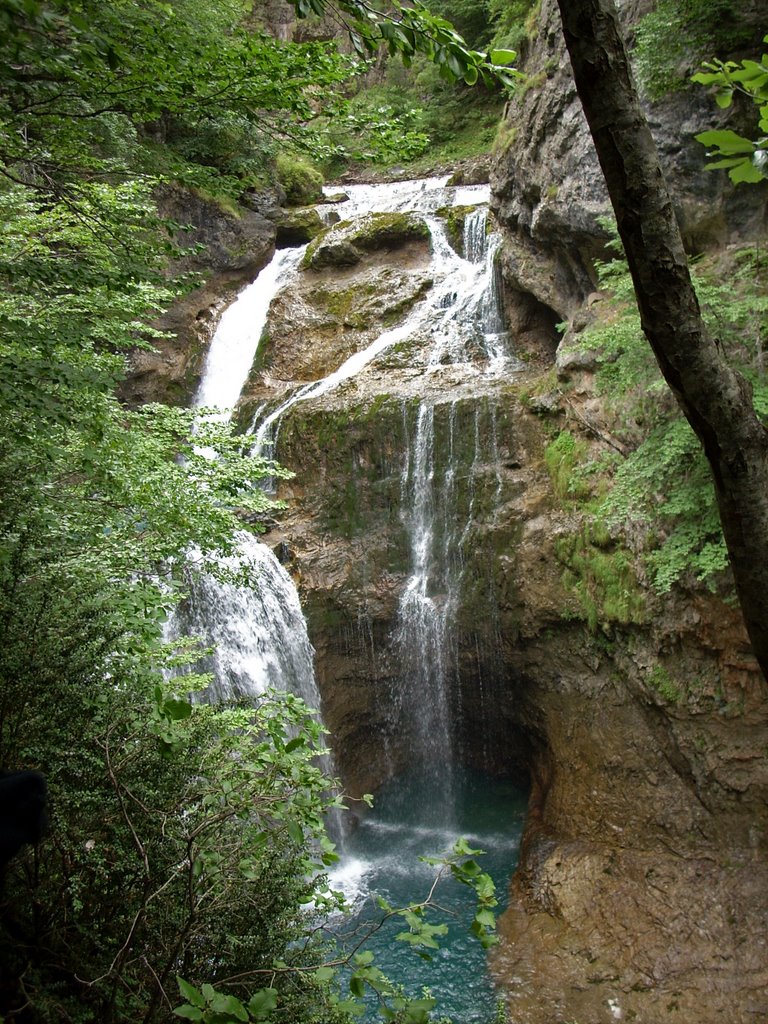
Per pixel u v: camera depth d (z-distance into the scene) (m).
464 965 10.33
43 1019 3.63
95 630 4.73
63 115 5.75
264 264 21.77
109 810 4.27
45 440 6.35
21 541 5.03
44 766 4.27
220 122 6.68
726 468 2.83
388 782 15.27
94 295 8.55
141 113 6.12
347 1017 4.38
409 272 19.86
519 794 14.95
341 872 12.85
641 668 11.71
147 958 4.12
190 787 4.49
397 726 15.10
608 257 14.12
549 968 10.11
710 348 2.78
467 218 19.98
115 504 7.87
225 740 4.89
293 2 4.13
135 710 4.64
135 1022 3.88
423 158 28.55
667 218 2.72
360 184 27.88
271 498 15.78
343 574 14.80
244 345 19.92
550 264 16.14
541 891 11.37
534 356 17.05
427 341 17.83
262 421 16.84
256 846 4.23
